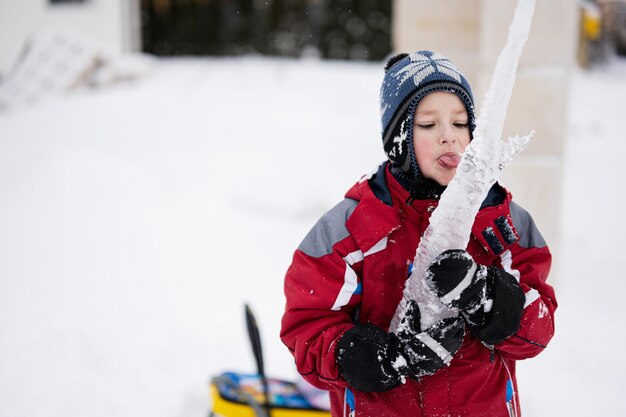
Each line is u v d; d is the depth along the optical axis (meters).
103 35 11.38
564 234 6.19
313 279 1.82
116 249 5.30
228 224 5.89
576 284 4.84
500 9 4.47
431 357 1.60
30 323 4.27
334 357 1.73
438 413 1.78
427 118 1.77
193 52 13.77
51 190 6.14
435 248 1.60
